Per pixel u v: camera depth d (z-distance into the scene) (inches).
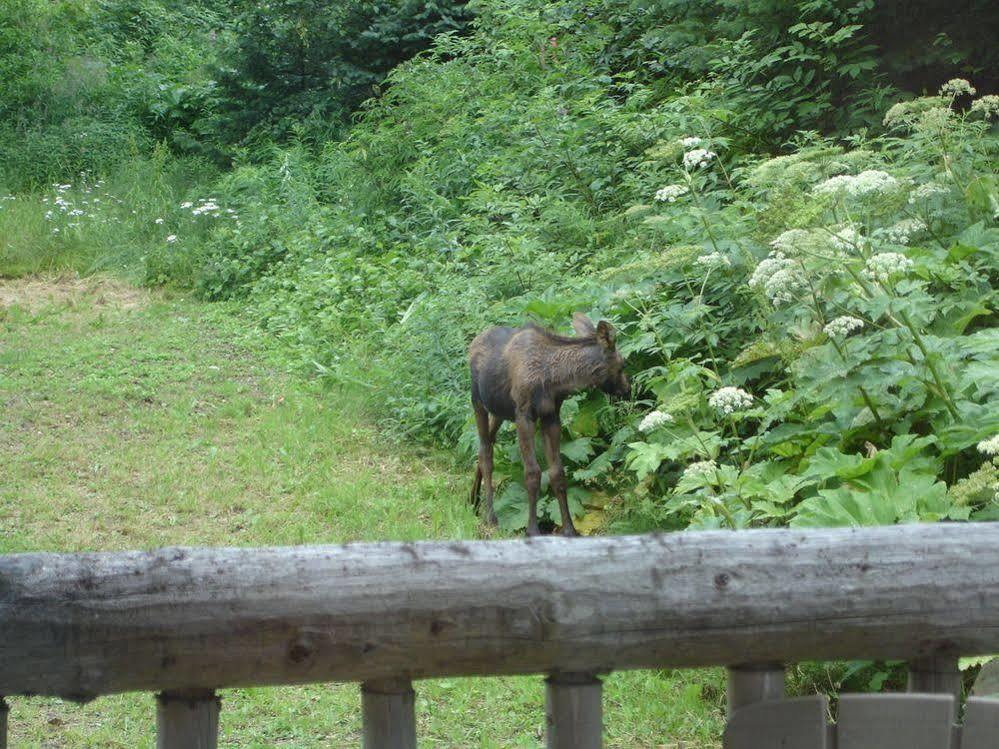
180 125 817.5
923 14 453.1
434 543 89.1
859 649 91.8
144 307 500.7
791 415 243.1
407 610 86.6
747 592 89.4
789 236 233.6
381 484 306.8
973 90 301.0
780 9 464.8
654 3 538.9
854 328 239.0
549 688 92.8
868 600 90.2
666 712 184.5
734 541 90.9
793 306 258.1
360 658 86.8
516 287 374.0
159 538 267.4
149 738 175.5
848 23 455.2
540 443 295.1
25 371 392.8
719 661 91.0
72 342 435.8
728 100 468.1
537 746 172.9
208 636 84.9
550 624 87.7
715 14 522.0
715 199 340.8
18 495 288.8
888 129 426.6
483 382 273.0
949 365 231.6
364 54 728.3
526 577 88.0
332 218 548.7
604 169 438.9
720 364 296.4
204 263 536.7
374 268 463.5
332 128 695.7
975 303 257.1
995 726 88.2
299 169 613.0
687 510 248.5
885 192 260.5
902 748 89.6
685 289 314.2
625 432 282.0
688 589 89.0
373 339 415.8
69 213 605.0
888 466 207.5
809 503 198.4
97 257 573.0
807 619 90.0
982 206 288.7
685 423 265.6
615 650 89.1
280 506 289.4
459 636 87.4
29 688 84.7
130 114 805.9
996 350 239.1
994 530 93.8
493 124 501.7
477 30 656.4
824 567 90.4
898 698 90.0
